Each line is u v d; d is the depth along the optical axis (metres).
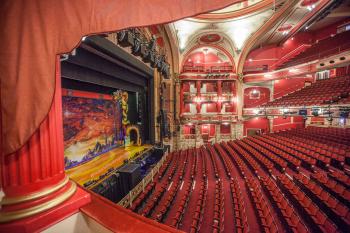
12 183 1.06
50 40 0.98
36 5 0.98
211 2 0.86
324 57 10.71
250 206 5.06
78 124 6.79
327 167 5.98
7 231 0.95
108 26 0.98
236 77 14.05
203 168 8.00
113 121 9.10
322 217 3.53
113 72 6.64
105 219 1.06
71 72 4.80
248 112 14.15
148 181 6.62
